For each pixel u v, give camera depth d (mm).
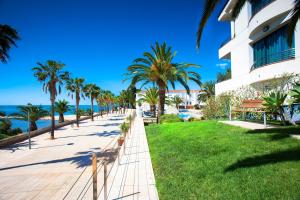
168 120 21594
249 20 17188
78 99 45656
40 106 31578
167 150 9039
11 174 10570
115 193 5383
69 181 8836
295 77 12547
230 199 4047
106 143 19516
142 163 7988
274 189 4047
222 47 24375
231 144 7535
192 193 4660
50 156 14875
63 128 34094
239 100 17828
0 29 18609
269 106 9930
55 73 25672
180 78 24375
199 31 6164
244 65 19109
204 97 62000
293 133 7562
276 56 15359
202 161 6523
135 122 26078
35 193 7750
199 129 11703
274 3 14000
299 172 4492
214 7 5918
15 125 56219
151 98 38094
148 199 4930
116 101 108188
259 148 6539
